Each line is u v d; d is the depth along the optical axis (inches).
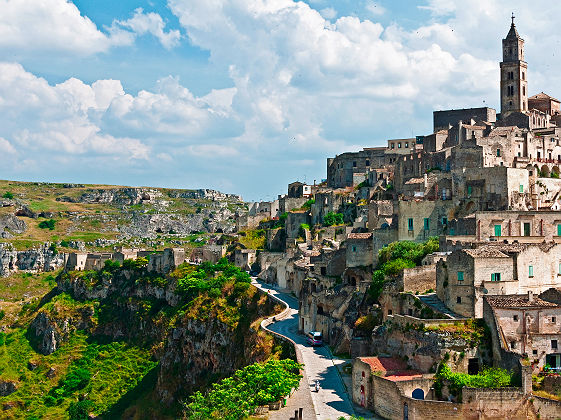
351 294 5556.1
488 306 4040.4
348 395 4296.3
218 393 4256.9
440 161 7573.8
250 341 6466.5
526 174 6166.3
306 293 6048.2
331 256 6663.4
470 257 4264.3
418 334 4146.2
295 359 5187.0
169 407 7854.3
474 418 3531.0
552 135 7741.1
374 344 4650.6
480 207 6053.2
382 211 7096.5
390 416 3816.4
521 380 3575.3
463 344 3961.6
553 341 3897.6
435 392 3811.5
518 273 4335.6
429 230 6063.0
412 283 4835.1
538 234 5398.6
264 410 4028.1
